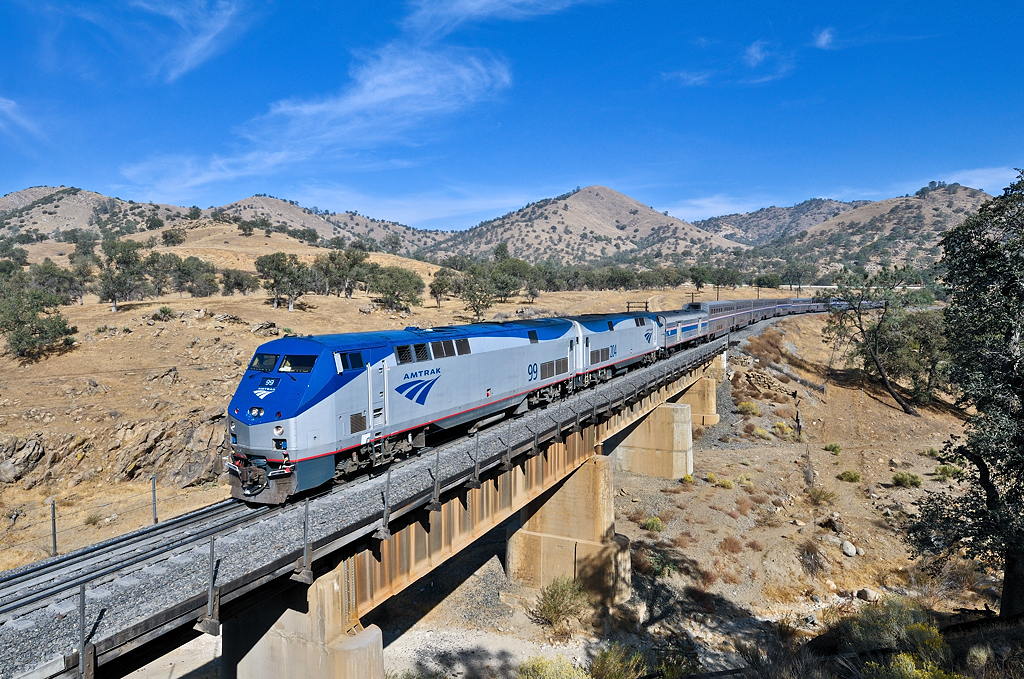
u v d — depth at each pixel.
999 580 36.00
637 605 33.19
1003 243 25.06
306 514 14.80
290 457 17.70
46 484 38.69
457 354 25.64
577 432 31.34
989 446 23.12
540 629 31.66
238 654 17.62
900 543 41.81
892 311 70.25
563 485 33.88
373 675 16.16
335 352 19.50
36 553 31.02
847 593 36.53
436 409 24.25
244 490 18.30
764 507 46.09
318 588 15.90
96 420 43.09
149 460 41.53
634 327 47.09
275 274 87.69
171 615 12.00
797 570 38.75
